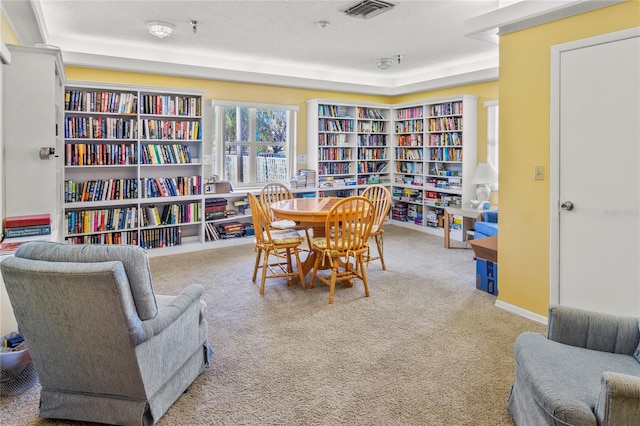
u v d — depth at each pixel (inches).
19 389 91.0
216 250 226.5
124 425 78.0
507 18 129.3
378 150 302.8
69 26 173.5
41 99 126.2
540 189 128.0
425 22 170.6
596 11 111.9
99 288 69.8
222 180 246.1
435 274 180.2
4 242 113.8
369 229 154.0
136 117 208.8
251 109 256.5
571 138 119.1
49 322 74.2
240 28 177.2
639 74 105.2
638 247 108.2
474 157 251.9
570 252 121.5
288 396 90.0
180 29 178.5
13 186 124.7
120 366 74.9
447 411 84.5
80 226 195.0
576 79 117.0
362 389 92.6
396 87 290.5
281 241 157.6
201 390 92.2
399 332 122.3
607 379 55.3
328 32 183.8
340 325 127.3
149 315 77.4
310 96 274.5
